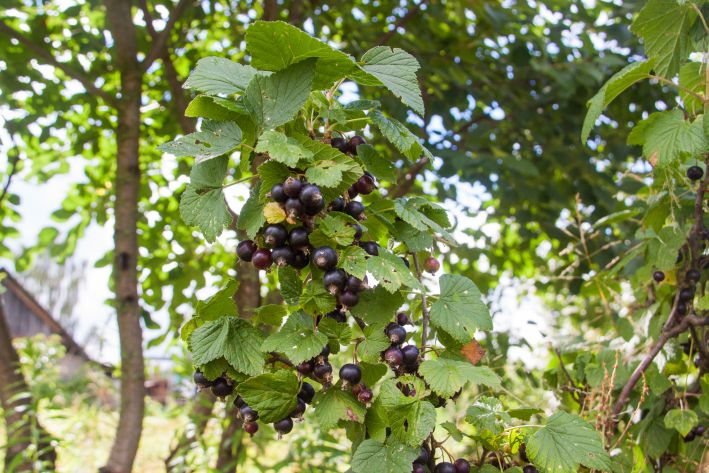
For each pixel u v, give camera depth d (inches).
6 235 154.9
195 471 122.1
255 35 44.9
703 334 76.4
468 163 125.6
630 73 59.8
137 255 120.5
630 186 131.9
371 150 53.1
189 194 49.1
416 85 47.8
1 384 130.7
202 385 49.5
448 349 51.9
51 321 434.3
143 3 121.4
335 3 139.5
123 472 109.5
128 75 123.2
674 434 82.0
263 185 46.6
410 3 148.3
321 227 45.1
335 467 108.2
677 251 73.7
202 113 48.5
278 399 46.6
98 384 171.0
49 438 120.7
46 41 129.6
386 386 45.9
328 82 49.6
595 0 149.4
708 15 65.0
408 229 54.4
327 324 47.2
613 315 102.3
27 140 143.4
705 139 58.2
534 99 148.6
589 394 77.8
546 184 147.3
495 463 53.2
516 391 106.6
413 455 45.1
